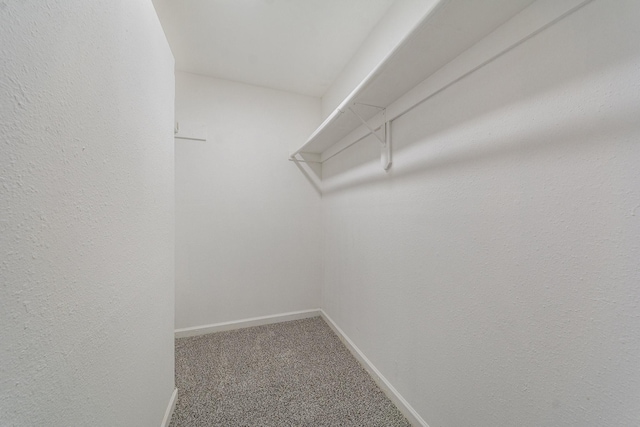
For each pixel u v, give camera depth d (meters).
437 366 1.04
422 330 1.13
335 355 1.77
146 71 0.84
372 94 1.21
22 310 0.36
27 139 0.36
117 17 0.63
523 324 0.73
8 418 0.33
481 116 0.85
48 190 0.41
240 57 1.84
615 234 0.54
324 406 1.30
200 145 2.06
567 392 0.63
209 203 2.09
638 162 0.51
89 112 0.51
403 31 1.27
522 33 0.70
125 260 0.69
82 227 0.50
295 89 2.29
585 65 0.59
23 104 0.35
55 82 0.42
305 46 1.72
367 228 1.61
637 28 0.51
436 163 1.05
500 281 0.79
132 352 0.73
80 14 0.48
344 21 1.49
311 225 2.42
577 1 0.59
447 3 0.65
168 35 1.60
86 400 0.51
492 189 0.81
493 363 0.81
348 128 1.70
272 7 1.38
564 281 0.63
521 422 0.73
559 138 0.64
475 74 0.87
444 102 1.01
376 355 1.50
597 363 0.57
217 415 1.24
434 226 1.06
